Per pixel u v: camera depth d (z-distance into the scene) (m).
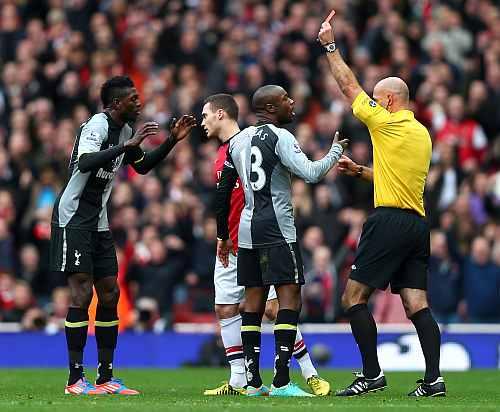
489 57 73.06
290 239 31.17
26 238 62.78
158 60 75.81
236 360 33.56
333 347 53.41
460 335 53.50
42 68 72.00
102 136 32.31
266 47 75.31
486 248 57.66
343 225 60.69
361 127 66.75
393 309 54.78
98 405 27.91
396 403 28.69
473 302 57.59
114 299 33.25
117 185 64.19
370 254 31.67
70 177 32.56
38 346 54.47
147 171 34.12
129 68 76.75
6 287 57.62
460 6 79.31
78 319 32.62
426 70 72.31
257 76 70.69
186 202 61.69
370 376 31.69
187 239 60.84
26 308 57.16
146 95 71.25
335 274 56.47
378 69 72.06
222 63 71.06
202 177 64.81
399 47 72.62
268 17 78.44
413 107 70.62
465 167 65.25
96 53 73.25
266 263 31.12
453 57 77.25
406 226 31.52
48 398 30.78
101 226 32.97
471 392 35.38
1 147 67.25
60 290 56.16
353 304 31.92
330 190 63.72
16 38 76.69
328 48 32.47
